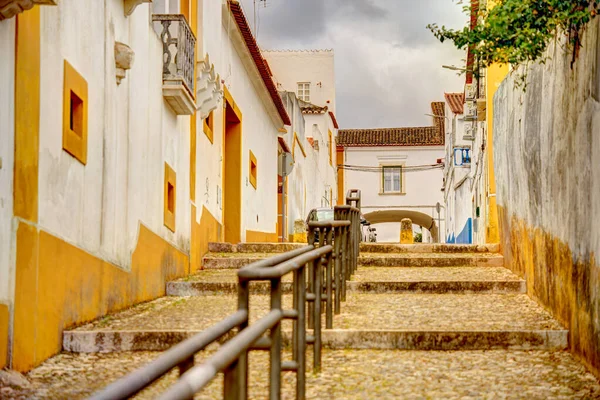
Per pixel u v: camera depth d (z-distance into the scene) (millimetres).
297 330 5535
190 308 9422
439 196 48812
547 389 5953
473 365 6867
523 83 9773
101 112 8367
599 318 6180
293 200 28562
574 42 6758
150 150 10398
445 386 6098
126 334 7387
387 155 49344
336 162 49000
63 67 7191
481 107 17078
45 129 6750
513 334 7488
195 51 12367
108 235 8625
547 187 8492
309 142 36062
